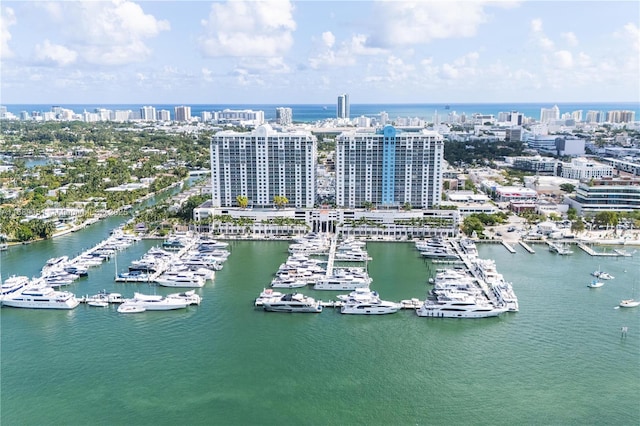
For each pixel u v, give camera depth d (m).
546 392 193.25
